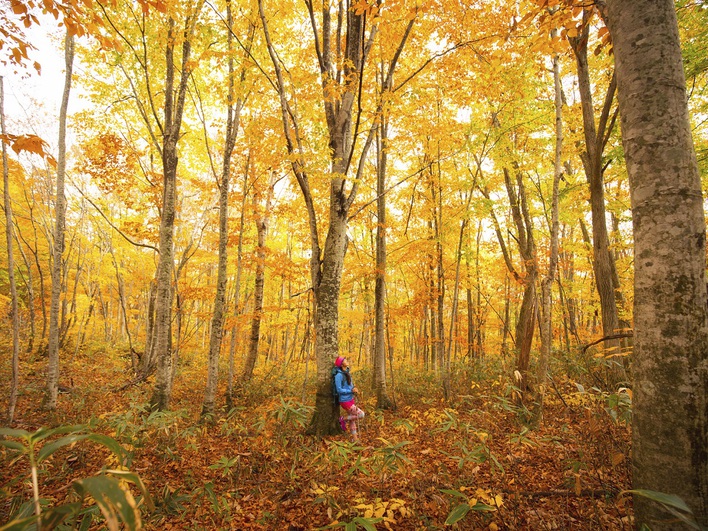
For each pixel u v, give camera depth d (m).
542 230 13.39
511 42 6.29
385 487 3.65
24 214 14.74
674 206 1.95
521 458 4.32
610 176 8.68
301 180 6.33
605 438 3.80
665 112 2.01
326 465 3.87
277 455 4.68
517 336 9.59
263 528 3.33
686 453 1.82
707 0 5.44
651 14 2.08
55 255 8.09
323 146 6.52
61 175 8.08
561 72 8.99
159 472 4.45
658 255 1.97
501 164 8.88
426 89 8.91
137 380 11.43
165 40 7.79
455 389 8.98
